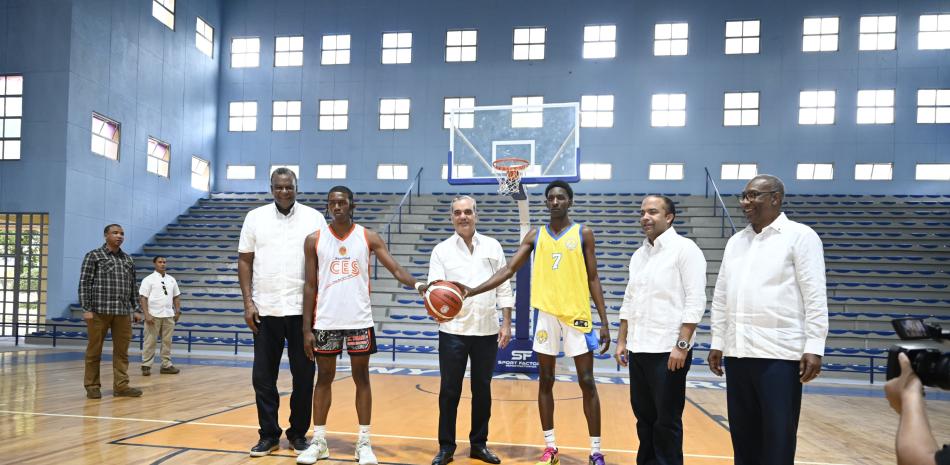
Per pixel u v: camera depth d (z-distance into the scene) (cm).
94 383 543
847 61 1447
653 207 305
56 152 1102
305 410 370
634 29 1516
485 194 1533
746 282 254
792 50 1467
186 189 1477
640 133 1498
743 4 1487
